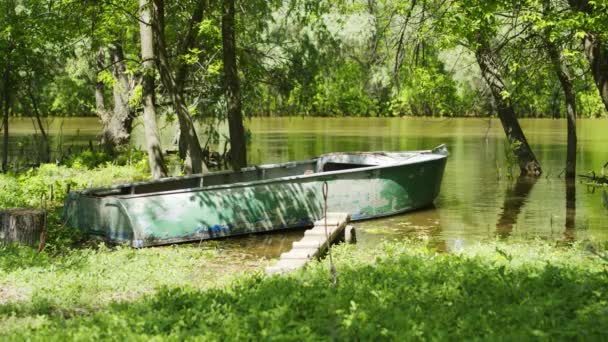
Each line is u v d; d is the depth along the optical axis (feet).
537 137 140.56
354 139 141.38
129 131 119.75
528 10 47.65
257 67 81.56
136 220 44.78
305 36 86.89
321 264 32.68
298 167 61.62
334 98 203.21
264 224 49.93
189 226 46.78
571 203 62.39
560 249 39.78
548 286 24.57
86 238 46.39
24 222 40.52
